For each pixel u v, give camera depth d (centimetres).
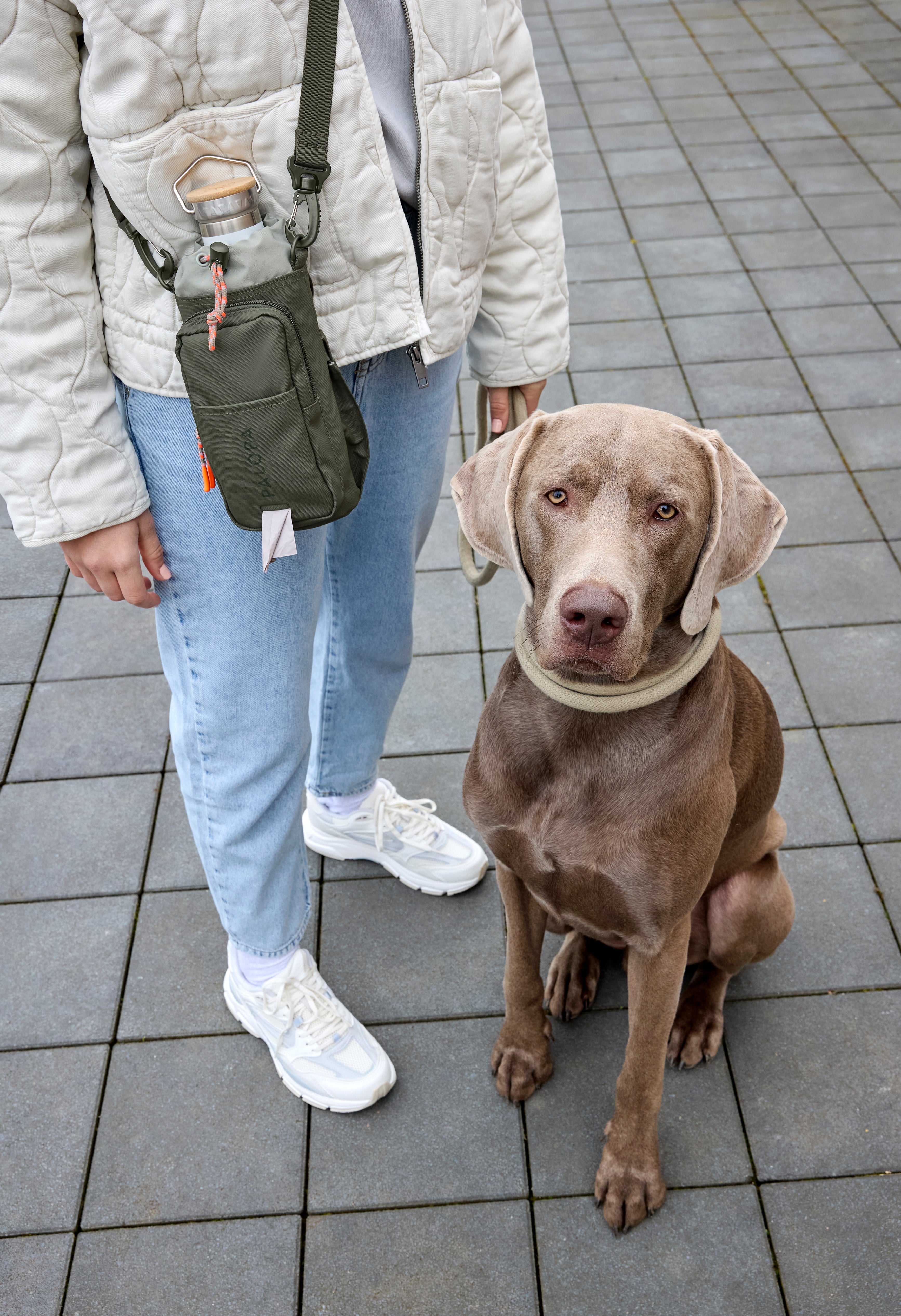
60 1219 190
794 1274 179
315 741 226
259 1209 191
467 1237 186
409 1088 208
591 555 139
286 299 130
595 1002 222
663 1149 196
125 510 145
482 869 241
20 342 130
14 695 291
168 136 125
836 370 386
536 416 153
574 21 710
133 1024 219
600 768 162
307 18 125
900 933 228
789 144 539
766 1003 218
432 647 297
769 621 299
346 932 235
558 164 537
